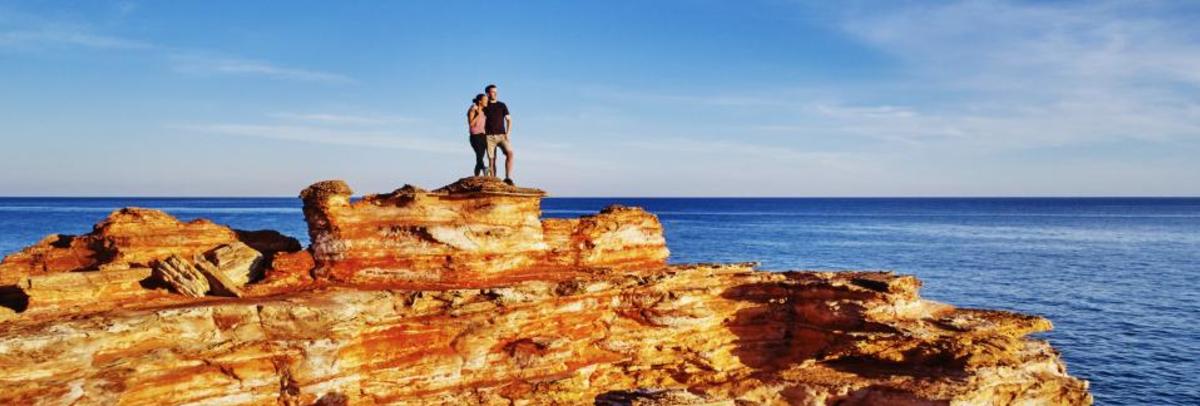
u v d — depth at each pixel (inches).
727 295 980.6
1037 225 6924.2
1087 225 6924.2
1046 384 863.7
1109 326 2007.9
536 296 850.8
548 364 850.1
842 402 847.7
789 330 975.0
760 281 985.5
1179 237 5231.3
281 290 840.9
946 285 2753.4
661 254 1075.9
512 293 835.4
